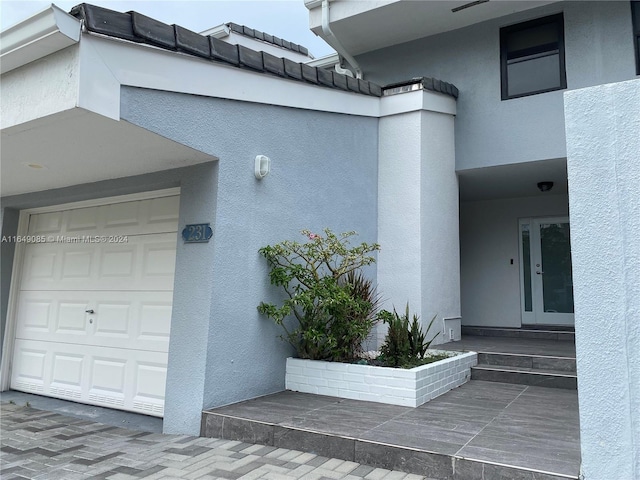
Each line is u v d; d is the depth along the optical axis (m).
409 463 3.02
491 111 7.13
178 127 3.73
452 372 5.08
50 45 2.97
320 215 5.56
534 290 8.79
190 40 3.76
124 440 3.90
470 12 7.17
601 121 2.44
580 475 2.50
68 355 5.55
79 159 4.21
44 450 3.64
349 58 8.07
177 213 4.89
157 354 4.79
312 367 4.80
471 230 9.50
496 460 2.79
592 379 2.36
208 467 3.19
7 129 3.37
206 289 4.12
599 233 2.40
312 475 3.00
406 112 6.75
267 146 4.80
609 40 6.45
